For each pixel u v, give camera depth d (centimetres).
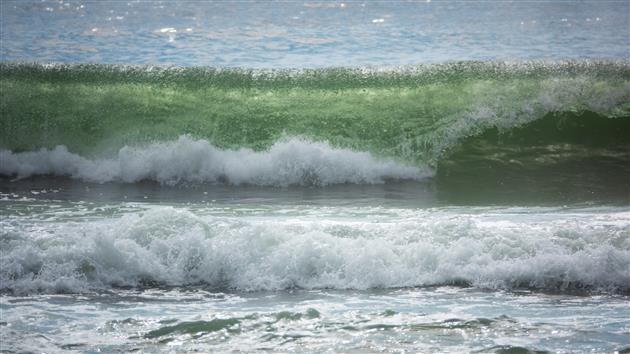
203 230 3366
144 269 3209
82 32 8700
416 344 2539
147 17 9794
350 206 4466
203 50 7619
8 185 5081
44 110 5806
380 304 2927
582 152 5494
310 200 4662
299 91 5875
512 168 5341
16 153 5562
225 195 4828
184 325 2714
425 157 5438
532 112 5638
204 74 6044
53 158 5481
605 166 5366
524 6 10688
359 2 11325
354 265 3192
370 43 7988
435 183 5141
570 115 5616
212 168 5294
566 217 4025
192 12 10244
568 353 2456
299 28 8919
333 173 5256
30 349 2503
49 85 5962
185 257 3247
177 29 8838
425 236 3353
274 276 3180
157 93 5903
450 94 5747
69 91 5934
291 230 3388
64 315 2814
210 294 3069
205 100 5841
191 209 4369
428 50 7606
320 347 2520
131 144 5612
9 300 2978
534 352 2467
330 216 4159
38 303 2947
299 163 5256
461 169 5347
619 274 3139
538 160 5441
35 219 3991
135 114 5775
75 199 4638
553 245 3275
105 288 3125
